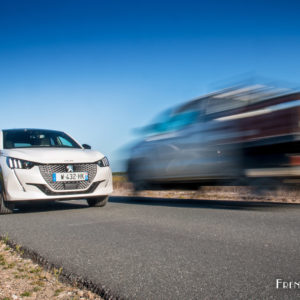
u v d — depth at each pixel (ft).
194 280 7.59
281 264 8.43
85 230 13.73
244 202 22.48
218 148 19.81
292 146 16.78
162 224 14.52
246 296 6.63
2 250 11.32
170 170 22.98
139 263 8.98
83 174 20.06
